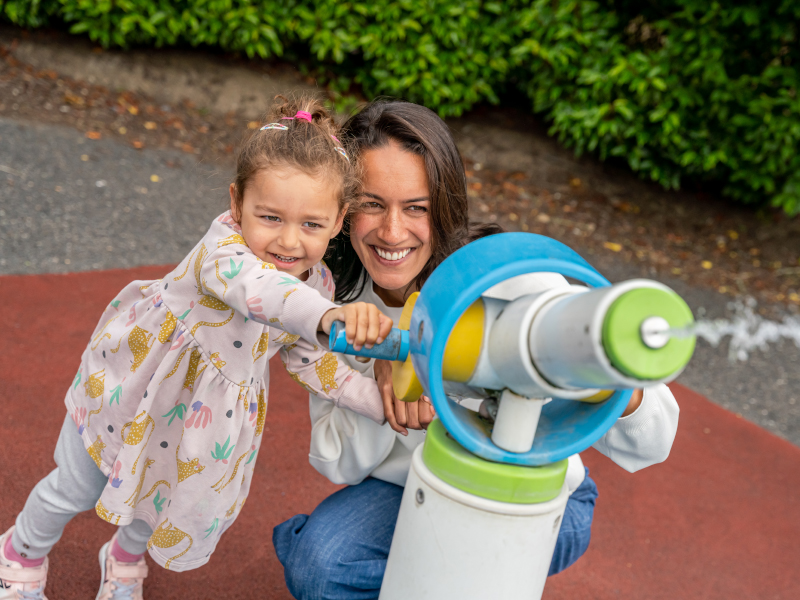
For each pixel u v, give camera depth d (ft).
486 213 16.33
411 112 4.62
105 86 17.06
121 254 11.63
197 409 4.57
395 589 3.28
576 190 18.25
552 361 2.45
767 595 7.29
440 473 3.05
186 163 15.29
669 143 17.65
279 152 4.27
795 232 18.20
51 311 9.70
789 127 16.28
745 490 9.04
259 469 7.73
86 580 5.94
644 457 4.35
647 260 15.99
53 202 12.53
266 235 4.35
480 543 2.97
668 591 7.11
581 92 17.46
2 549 5.27
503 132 19.17
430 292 2.95
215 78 17.93
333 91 18.78
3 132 14.20
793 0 15.83
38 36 17.24
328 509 4.81
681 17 16.92
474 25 18.01
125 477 4.59
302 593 4.59
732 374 12.18
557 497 3.06
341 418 4.80
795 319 14.42
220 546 6.62
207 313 4.50
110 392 4.77
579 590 6.92
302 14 17.69
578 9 17.54
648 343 2.12
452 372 2.90
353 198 4.59
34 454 7.14
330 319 3.39
